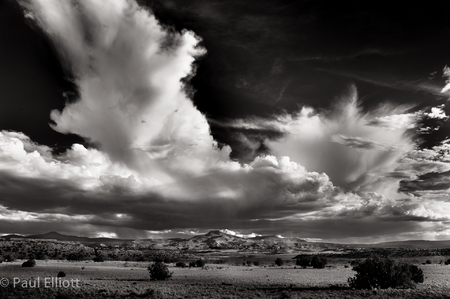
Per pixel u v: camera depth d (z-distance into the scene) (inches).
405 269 1779.0
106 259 5851.4
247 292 1689.2
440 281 2121.1
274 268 4192.9
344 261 5767.7
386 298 1418.6
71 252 6156.5
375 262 1765.5
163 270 2411.4
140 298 1503.4
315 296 1505.9
